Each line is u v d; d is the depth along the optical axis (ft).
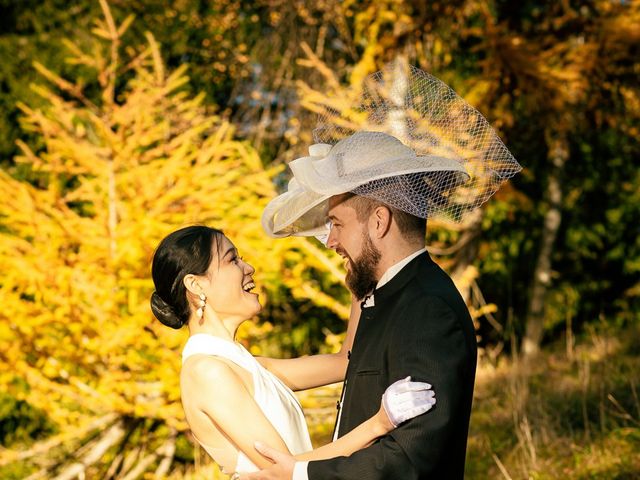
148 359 17.72
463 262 28.53
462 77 28.68
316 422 19.60
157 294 7.27
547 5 26.78
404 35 25.48
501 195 26.91
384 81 7.14
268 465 6.49
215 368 6.75
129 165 18.22
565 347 28.78
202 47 30.32
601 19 24.72
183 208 17.95
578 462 14.10
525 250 38.01
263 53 28.48
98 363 17.88
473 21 29.66
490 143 6.74
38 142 26.09
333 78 20.89
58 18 28.45
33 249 17.25
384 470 5.71
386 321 6.44
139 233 16.85
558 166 31.99
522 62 23.61
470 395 6.36
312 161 6.75
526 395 18.11
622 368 19.71
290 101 28.40
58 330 17.94
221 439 6.86
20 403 24.63
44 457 22.24
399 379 6.03
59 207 17.99
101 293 16.79
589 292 40.22
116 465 20.44
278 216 7.44
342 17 27.55
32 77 27.30
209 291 7.15
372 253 6.61
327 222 7.70
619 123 27.91
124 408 17.38
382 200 6.48
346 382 6.81
